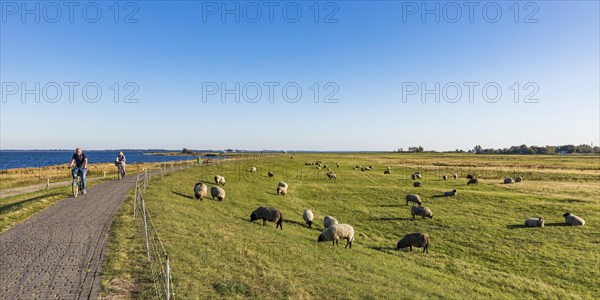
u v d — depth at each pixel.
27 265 12.84
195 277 12.91
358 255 24.70
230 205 36.69
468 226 35.53
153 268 13.04
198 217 25.39
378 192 53.97
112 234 17.09
